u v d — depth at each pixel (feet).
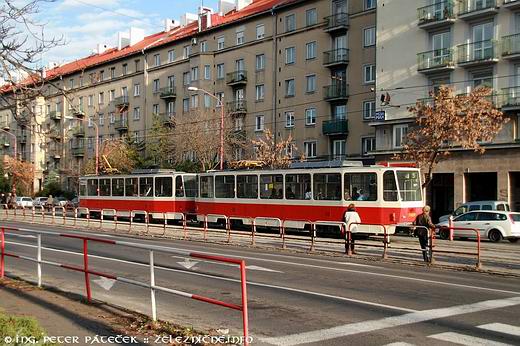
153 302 26.13
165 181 115.65
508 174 106.01
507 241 84.28
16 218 135.03
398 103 125.08
